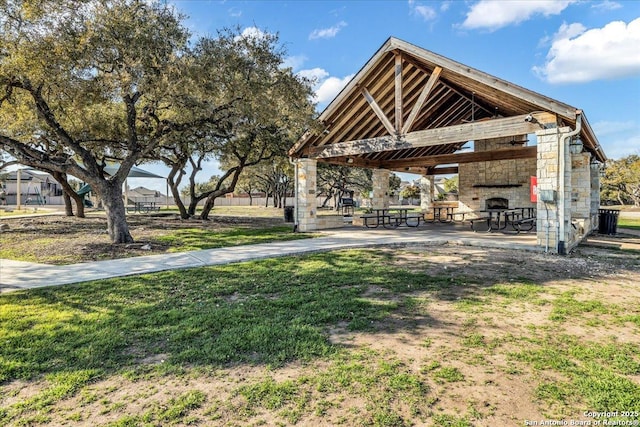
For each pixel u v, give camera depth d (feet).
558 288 17.63
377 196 58.08
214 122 34.42
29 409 8.22
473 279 19.30
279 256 26.84
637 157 111.04
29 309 15.03
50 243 32.42
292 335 11.99
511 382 9.15
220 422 7.66
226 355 10.67
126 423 7.63
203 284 18.93
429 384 9.05
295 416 7.81
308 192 43.93
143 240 34.58
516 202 52.70
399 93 34.88
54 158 31.32
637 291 17.15
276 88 32.96
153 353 10.96
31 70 23.17
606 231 41.75
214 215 77.61
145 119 34.35
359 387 8.91
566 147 26.63
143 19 26.58
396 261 24.34
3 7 23.09
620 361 10.21
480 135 30.32
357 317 13.69
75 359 10.59
